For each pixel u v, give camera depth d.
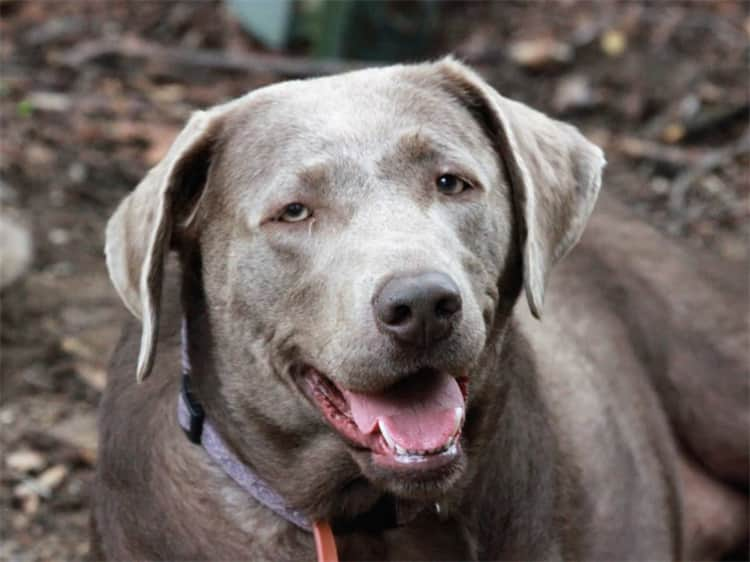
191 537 5.73
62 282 9.57
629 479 7.06
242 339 5.54
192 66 12.41
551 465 6.12
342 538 5.74
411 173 5.46
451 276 4.92
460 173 5.50
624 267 8.09
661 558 7.21
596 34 12.56
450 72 5.84
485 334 5.20
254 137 5.59
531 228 5.62
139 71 12.29
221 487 5.72
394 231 5.17
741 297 8.23
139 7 13.22
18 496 8.03
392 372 4.94
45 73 12.11
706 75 12.07
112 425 5.98
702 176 11.06
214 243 5.61
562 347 7.11
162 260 5.55
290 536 5.70
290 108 5.62
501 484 5.86
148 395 5.94
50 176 10.70
